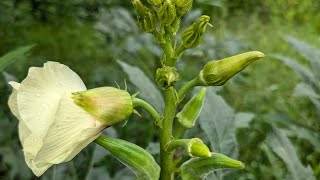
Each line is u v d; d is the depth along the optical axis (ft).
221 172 0.93
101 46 2.03
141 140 1.45
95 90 0.67
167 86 0.69
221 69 0.70
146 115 1.43
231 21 2.62
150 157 0.73
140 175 0.73
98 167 1.00
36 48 2.15
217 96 0.97
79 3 2.27
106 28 1.73
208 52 1.63
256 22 2.72
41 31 2.24
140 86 1.00
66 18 2.28
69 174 0.98
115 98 0.67
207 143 1.07
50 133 0.64
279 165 1.35
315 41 2.70
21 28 2.22
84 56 2.02
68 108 0.65
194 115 0.73
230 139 0.95
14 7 2.23
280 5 2.96
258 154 1.49
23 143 0.66
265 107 1.81
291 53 2.44
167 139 0.72
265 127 1.49
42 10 2.26
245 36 2.51
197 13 1.71
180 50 0.71
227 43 1.66
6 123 1.04
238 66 0.69
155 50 1.54
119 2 2.27
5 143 1.04
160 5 0.70
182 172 0.72
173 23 0.71
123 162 0.73
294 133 1.23
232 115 0.96
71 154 0.66
